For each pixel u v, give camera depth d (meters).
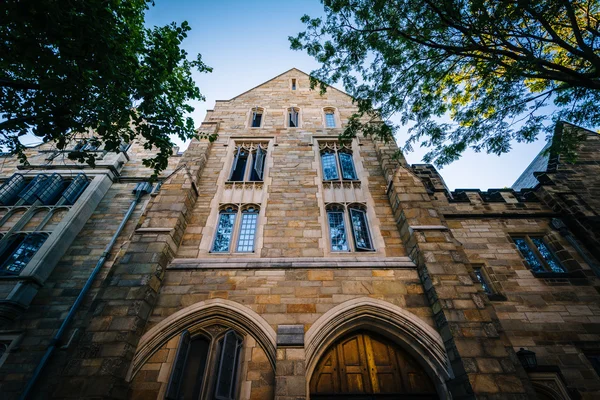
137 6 7.05
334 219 9.30
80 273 8.87
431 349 5.84
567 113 7.29
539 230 9.27
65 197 10.52
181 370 5.69
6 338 7.32
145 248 7.11
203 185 10.13
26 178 11.33
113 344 5.40
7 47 5.49
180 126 8.12
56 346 7.04
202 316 6.49
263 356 5.96
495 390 4.79
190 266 7.31
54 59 5.49
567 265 8.42
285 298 6.71
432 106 8.57
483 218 9.66
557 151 7.76
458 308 5.89
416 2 7.31
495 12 6.27
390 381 5.92
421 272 6.95
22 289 7.91
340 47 8.48
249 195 9.95
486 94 8.05
